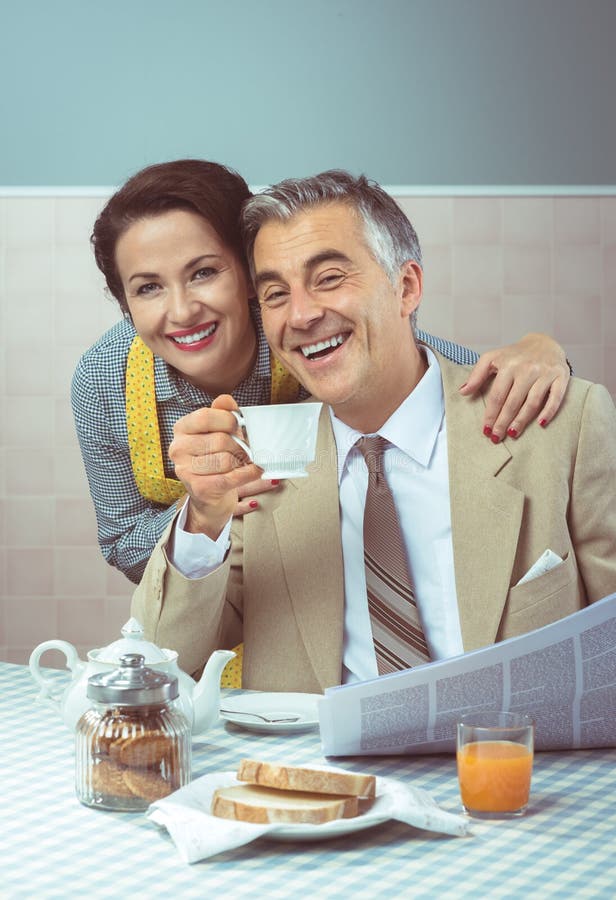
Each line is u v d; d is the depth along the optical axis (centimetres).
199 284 168
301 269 152
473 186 345
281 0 339
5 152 344
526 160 344
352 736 119
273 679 160
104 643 355
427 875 91
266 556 163
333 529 161
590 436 160
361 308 153
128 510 208
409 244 160
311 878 91
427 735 120
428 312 348
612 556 161
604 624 117
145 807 106
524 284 347
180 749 108
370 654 159
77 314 349
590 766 118
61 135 343
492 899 86
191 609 150
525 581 153
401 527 162
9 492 354
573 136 344
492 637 153
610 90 343
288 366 159
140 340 194
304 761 121
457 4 340
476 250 346
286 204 152
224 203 165
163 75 341
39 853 96
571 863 93
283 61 341
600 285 347
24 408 352
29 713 139
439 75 342
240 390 188
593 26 340
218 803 100
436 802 108
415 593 161
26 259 347
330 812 97
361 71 341
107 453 204
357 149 343
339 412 163
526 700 119
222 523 149
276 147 342
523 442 160
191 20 340
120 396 197
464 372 170
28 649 356
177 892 88
